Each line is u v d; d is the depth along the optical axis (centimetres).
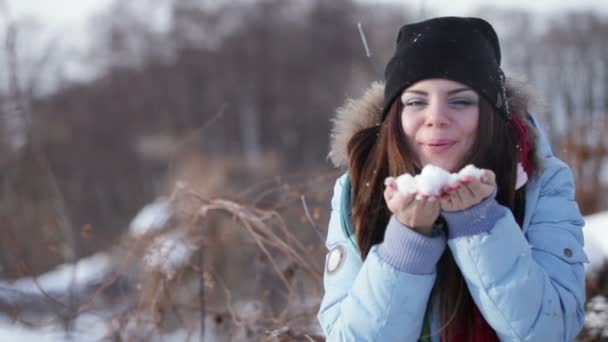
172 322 364
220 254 376
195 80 4622
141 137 3812
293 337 281
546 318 164
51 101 2873
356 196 187
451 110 172
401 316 167
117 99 4212
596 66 3769
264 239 330
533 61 3975
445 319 178
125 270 388
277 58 4588
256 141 4284
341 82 4159
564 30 4122
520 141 181
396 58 180
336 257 187
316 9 4669
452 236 164
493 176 158
